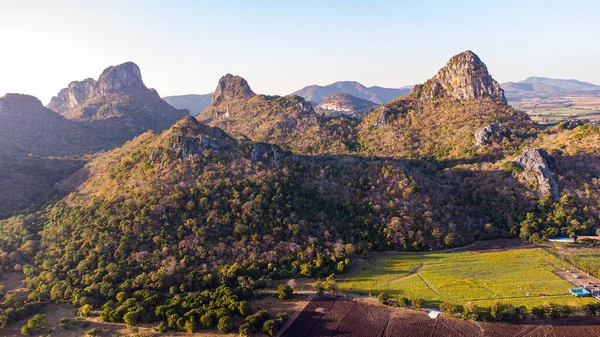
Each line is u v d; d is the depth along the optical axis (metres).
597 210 146.00
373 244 135.88
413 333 87.06
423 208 150.12
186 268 115.38
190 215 131.50
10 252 126.81
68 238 128.62
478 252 132.25
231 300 98.62
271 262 121.56
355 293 107.06
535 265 119.31
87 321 97.00
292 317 95.62
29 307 101.75
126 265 115.31
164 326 91.94
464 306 95.75
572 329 85.44
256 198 139.25
